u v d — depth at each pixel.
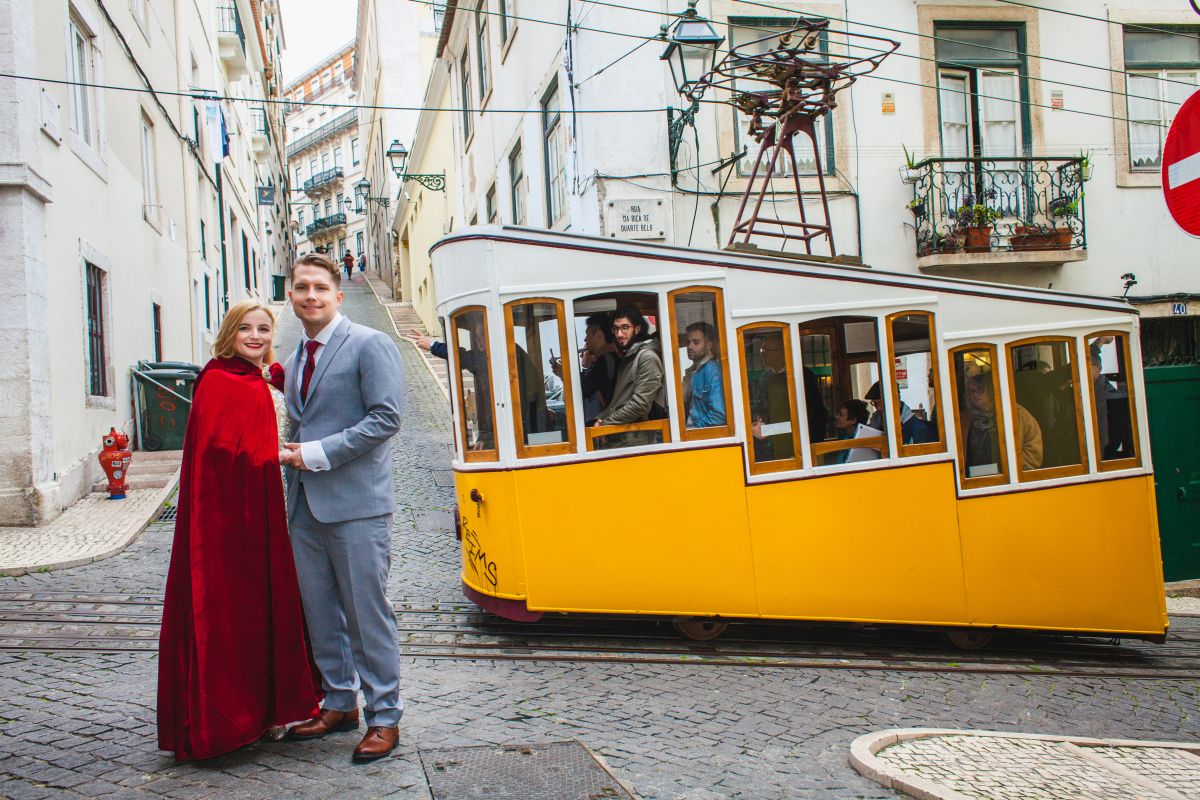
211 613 3.92
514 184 17.50
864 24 11.68
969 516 7.44
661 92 11.94
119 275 13.82
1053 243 12.28
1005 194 12.62
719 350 6.87
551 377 6.63
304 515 4.19
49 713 4.77
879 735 4.85
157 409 13.85
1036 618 7.61
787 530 6.93
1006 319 7.71
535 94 15.17
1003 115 12.80
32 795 3.71
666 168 11.88
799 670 6.54
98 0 13.13
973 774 4.44
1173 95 13.23
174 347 17.91
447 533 10.22
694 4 10.75
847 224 12.27
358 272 61.34
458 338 6.92
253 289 36.12
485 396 6.70
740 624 7.63
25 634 6.30
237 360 4.09
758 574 6.86
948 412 7.43
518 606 6.57
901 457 7.27
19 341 9.99
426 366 23.70
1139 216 12.94
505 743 4.51
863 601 7.10
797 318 7.05
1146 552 8.04
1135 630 7.93
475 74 20.91
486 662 6.18
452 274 6.84
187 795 3.72
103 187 13.05
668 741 4.79
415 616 7.20
